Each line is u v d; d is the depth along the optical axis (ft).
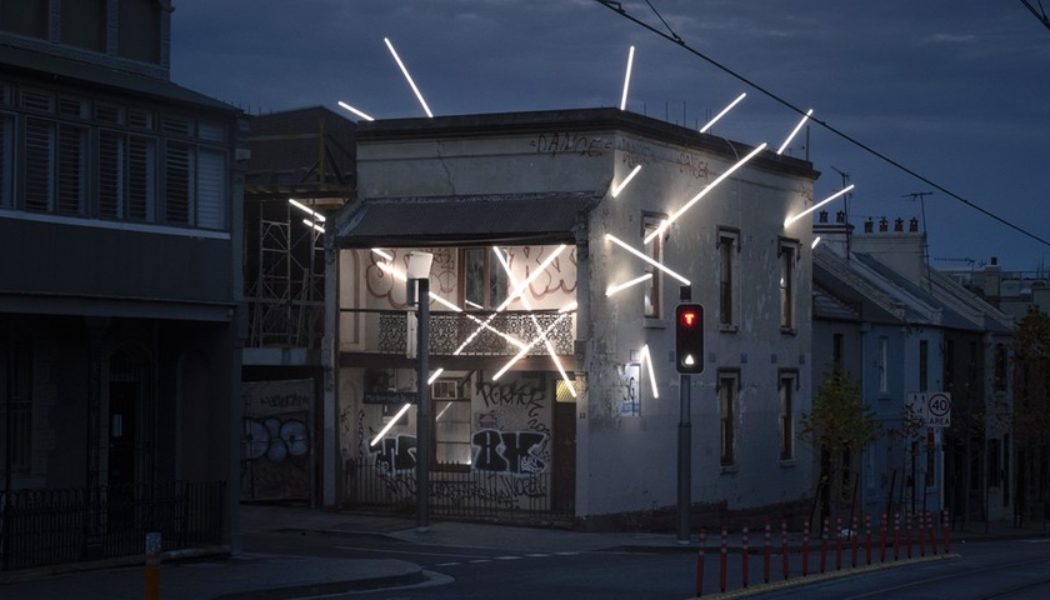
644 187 109.91
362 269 112.88
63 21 72.49
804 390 135.23
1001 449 186.39
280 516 106.83
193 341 78.28
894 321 154.81
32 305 66.95
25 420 70.85
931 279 190.39
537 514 105.70
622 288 107.04
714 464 119.85
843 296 152.25
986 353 183.11
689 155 116.47
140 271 72.18
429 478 105.60
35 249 67.26
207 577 67.41
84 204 69.87
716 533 118.83
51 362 72.02
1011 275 286.05
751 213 126.82
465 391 110.42
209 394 78.07
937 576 79.25
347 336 111.55
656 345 111.75
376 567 72.49
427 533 97.40
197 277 75.36
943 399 121.60
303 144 132.16
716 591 67.46
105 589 62.59
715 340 120.37
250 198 115.34
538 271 108.37
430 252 110.63
